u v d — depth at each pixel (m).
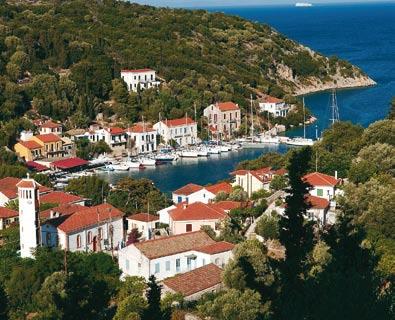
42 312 83.88
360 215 103.88
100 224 129.25
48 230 124.75
